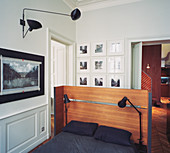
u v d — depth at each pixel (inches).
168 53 235.9
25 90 73.7
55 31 102.1
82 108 87.7
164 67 241.3
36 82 82.4
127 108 73.9
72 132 71.7
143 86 135.7
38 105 84.0
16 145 67.1
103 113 81.0
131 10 115.5
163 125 117.1
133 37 115.0
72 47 134.3
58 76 147.6
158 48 208.4
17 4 67.8
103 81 127.6
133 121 72.7
